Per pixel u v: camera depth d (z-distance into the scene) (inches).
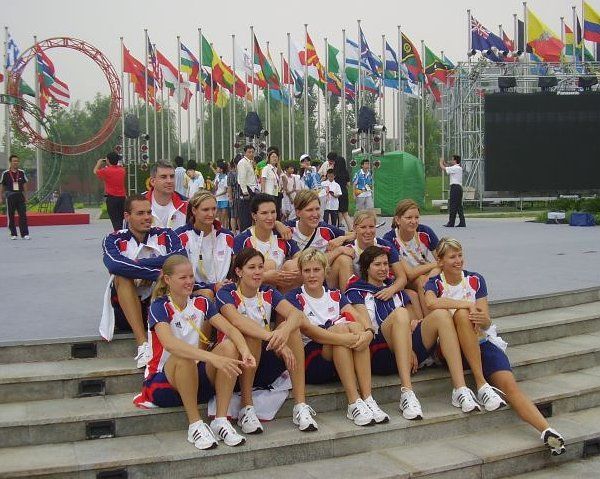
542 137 1015.0
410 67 1176.2
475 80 1088.8
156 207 240.2
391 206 1028.5
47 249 541.0
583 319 271.4
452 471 182.1
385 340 212.7
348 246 234.2
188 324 190.5
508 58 1127.6
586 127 1009.5
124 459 167.6
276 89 1278.3
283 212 619.8
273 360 196.9
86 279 360.8
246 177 580.1
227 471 175.9
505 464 190.1
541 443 196.9
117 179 601.3
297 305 207.8
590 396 227.0
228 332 188.1
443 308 212.1
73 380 194.4
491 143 1021.8
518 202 1109.1
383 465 180.9
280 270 223.1
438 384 217.9
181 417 187.6
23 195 650.8
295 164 948.6
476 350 208.8
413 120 2331.4
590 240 551.5
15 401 190.9
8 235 708.0
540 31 1080.8
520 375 232.1
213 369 184.2
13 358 205.6
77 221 916.0
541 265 392.8
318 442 184.4
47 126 1110.4
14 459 167.5
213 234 228.4
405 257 248.1
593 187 1016.2
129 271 203.5
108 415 181.5
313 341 205.2
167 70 1320.1
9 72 1136.8
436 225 765.9
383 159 1021.8
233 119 1272.1
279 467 179.6
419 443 196.2
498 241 555.8
